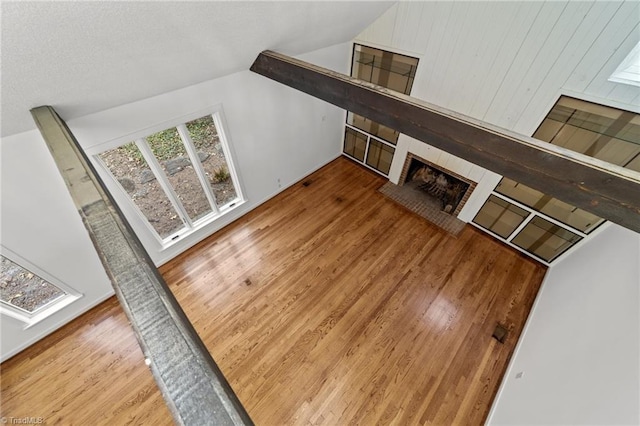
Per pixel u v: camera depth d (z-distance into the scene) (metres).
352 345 3.18
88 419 2.64
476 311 3.51
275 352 3.11
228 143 3.70
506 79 3.03
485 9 2.84
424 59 3.64
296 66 2.58
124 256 1.02
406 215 4.74
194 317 3.40
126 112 2.60
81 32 1.38
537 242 3.92
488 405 2.79
